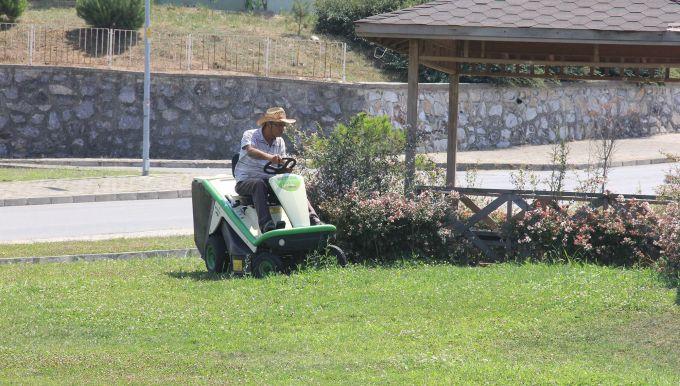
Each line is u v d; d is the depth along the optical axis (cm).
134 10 9369
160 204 6266
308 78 8912
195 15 10369
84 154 8662
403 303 2956
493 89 9344
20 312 2884
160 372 2270
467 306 2903
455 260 3828
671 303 2800
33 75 8575
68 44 9138
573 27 3725
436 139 9025
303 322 2764
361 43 10031
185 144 8706
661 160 8731
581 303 2862
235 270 3481
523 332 2611
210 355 2427
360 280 3281
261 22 10369
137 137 8681
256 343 2534
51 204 6219
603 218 3653
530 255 3759
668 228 3316
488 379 2186
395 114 8969
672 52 4231
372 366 2309
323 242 3481
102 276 3584
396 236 3788
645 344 2486
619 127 10250
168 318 2812
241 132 8744
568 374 2219
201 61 9131
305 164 3941
